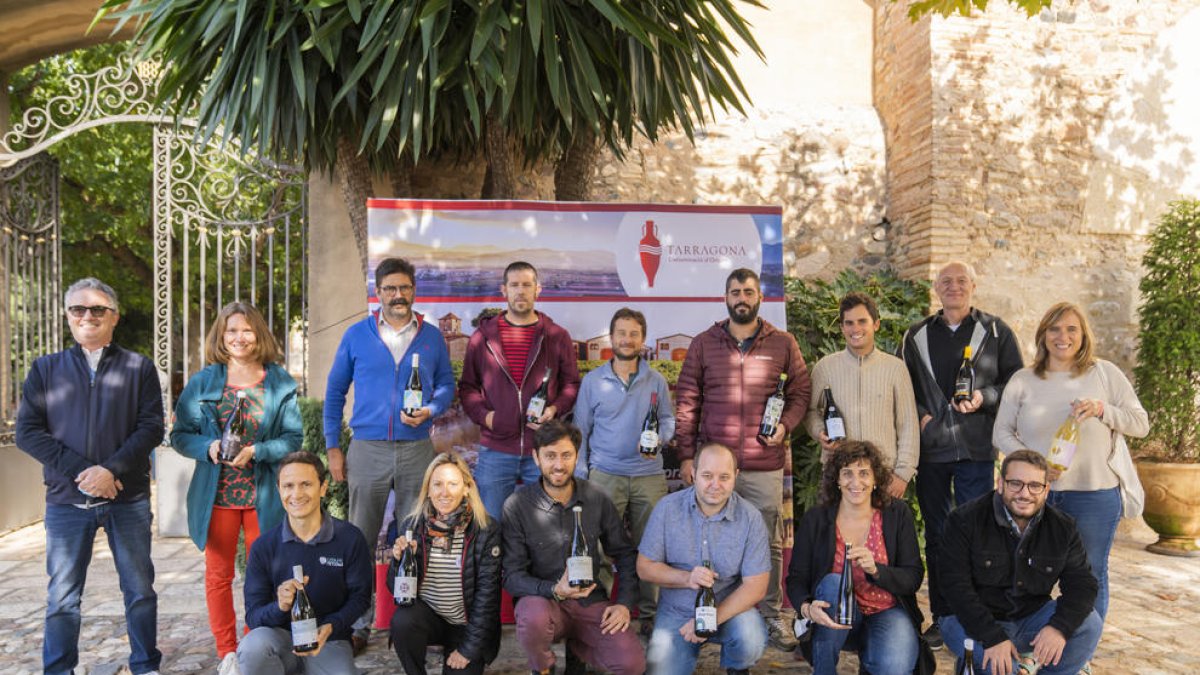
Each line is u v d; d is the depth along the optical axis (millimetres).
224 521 3447
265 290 11719
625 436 3914
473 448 4348
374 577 4055
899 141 6387
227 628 3453
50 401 3213
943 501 3975
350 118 4625
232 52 4086
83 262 12055
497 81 3943
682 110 4715
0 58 6066
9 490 6254
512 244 4461
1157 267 5926
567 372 4023
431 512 3209
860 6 6766
